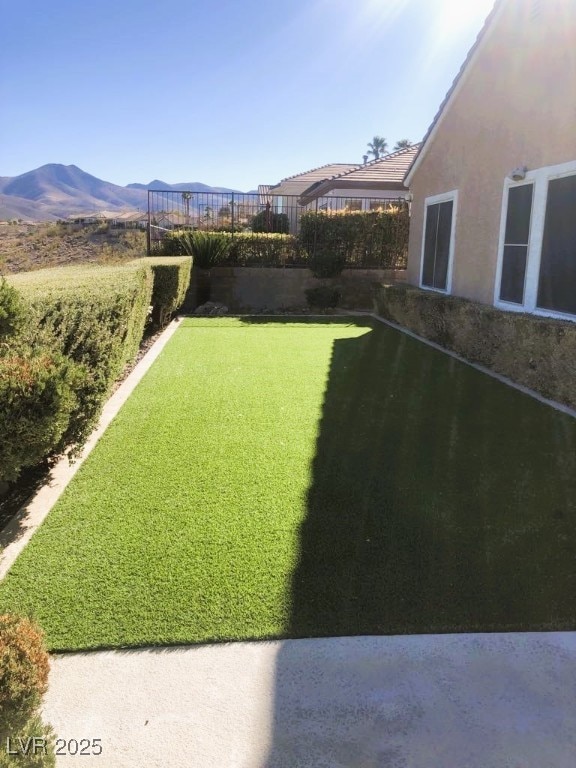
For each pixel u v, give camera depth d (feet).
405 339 36.45
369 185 63.31
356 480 14.56
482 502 13.37
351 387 24.22
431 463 15.74
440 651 8.57
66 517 12.61
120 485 14.23
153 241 53.57
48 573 10.46
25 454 11.11
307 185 96.68
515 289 28.71
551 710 7.50
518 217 28.19
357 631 8.96
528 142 26.94
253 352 31.71
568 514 12.78
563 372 21.39
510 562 10.87
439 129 38.29
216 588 9.99
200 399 22.00
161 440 17.42
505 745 6.97
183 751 6.89
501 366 26.40
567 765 6.70
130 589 9.96
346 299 52.29
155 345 33.58
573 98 23.43
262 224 60.23
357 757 6.81
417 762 6.73
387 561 10.89
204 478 14.61
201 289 50.75
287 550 11.23
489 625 9.11
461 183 35.06
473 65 32.12
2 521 12.62
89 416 14.16
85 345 15.12
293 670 8.18
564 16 23.80
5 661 6.32
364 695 7.75
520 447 17.01
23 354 11.97
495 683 7.97
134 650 8.56
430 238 41.19
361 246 52.34
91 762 6.72
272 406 21.16
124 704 7.59
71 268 34.17
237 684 7.93
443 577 10.39
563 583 10.21
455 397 22.70
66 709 7.50
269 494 13.71
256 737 7.09
